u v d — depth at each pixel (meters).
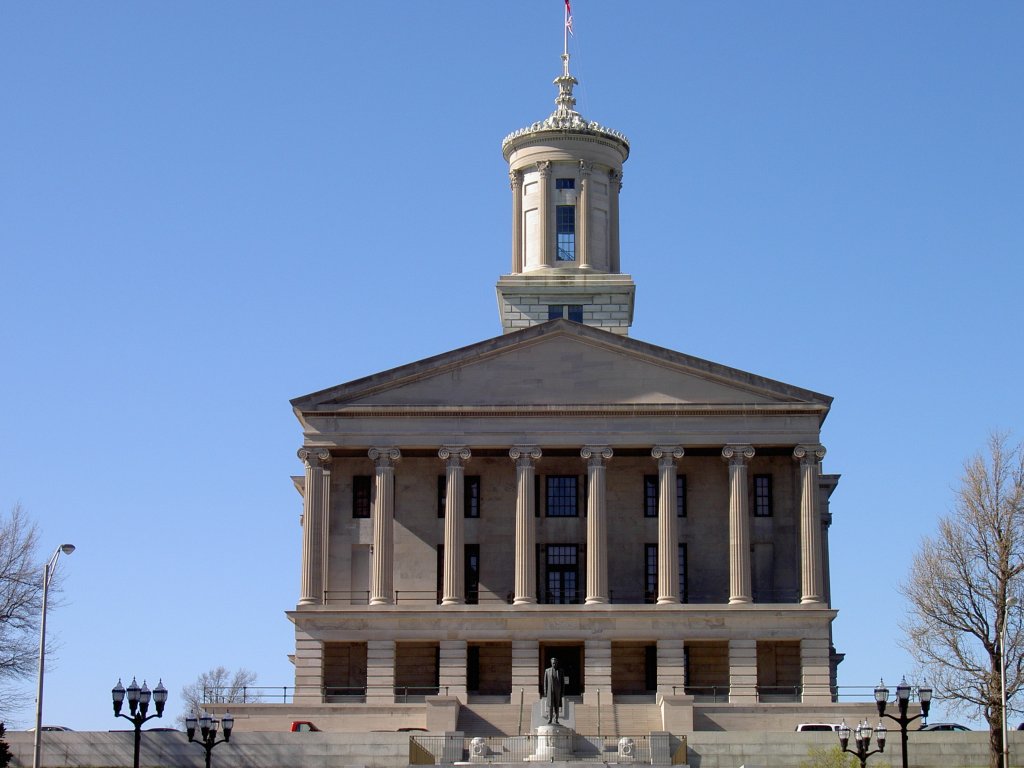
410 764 85.50
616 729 98.56
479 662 106.12
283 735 87.25
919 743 87.12
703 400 105.81
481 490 109.94
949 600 92.69
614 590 108.19
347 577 108.06
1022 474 93.75
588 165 121.62
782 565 107.81
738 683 101.75
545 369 106.56
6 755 83.06
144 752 86.56
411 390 106.62
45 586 81.44
